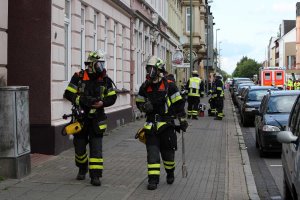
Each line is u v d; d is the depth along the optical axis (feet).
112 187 27.91
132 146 45.83
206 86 187.93
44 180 29.07
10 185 27.45
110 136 53.36
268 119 43.32
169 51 126.72
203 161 38.86
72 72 44.98
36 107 38.58
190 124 71.51
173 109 28.43
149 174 27.81
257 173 36.06
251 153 46.42
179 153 43.06
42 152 38.45
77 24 45.78
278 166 38.86
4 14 32.42
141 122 70.28
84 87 28.07
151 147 27.84
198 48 191.11
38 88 38.68
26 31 38.73
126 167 34.68
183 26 182.80
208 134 59.00
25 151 29.91
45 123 38.50
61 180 29.22
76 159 29.14
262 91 77.46
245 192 28.14
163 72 28.37
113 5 60.23
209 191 27.91
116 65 63.82
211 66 270.67
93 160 28.04
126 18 68.28
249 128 71.61
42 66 38.73
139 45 81.05
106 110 57.62
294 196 21.39
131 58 72.69
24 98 29.73
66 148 41.19
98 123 27.86
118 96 63.82
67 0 44.24
